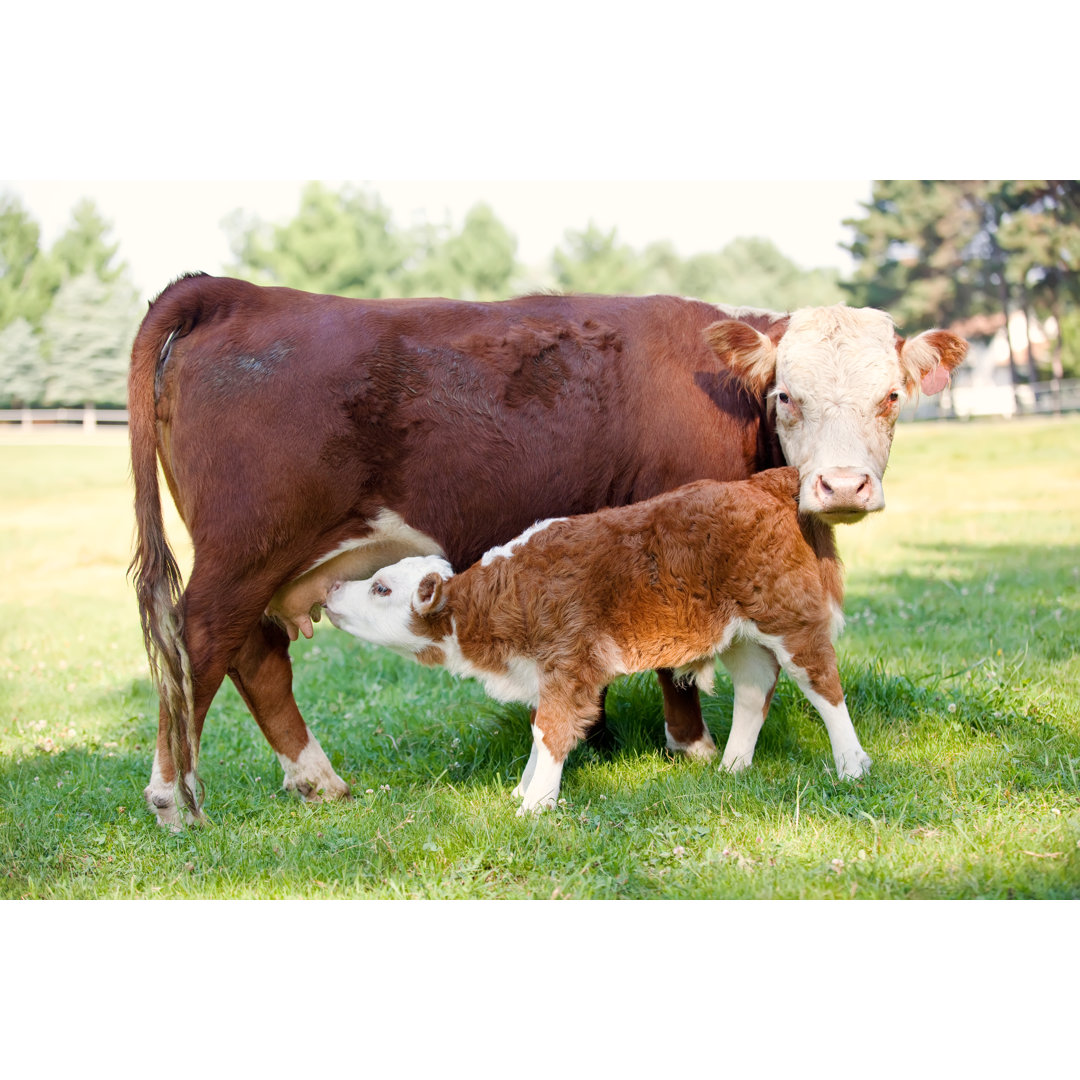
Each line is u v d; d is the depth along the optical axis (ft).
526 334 16.14
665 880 13.01
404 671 24.86
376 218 156.46
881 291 139.95
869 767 15.46
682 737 17.28
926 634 24.68
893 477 69.10
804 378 15.53
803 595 15.17
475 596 15.47
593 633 15.11
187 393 15.60
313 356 15.52
